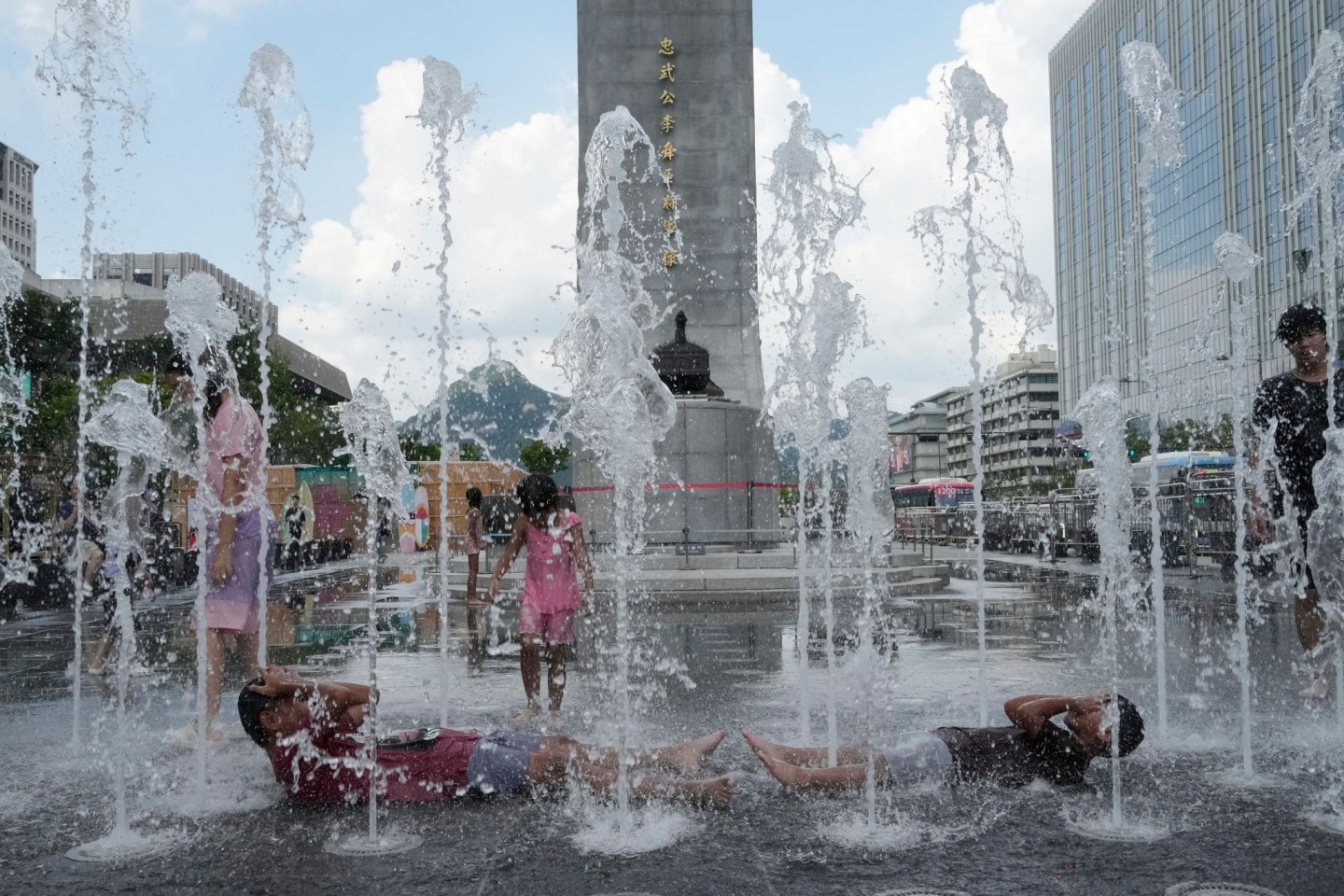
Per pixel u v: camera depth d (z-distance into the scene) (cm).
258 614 562
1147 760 474
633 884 321
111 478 2364
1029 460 10369
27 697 717
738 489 1897
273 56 707
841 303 670
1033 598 1477
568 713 621
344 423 549
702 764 455
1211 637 959
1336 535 554
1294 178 5781
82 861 352
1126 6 8519
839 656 878
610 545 1895
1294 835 361
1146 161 728
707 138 2295
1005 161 803
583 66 2303
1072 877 322
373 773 414
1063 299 10219
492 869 336
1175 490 2048
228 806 416
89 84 683
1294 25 5953
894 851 348
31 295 2527
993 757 432
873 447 641
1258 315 5491
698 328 2250
